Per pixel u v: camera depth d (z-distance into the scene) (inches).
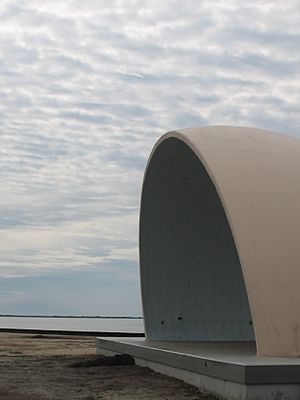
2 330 2201.0
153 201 655.1
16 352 885.2
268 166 476.4
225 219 646.5
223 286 698.8
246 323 712.4
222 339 701.3
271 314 418.6
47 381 504.7
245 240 432.1
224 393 382.0
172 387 442.6
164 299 700.0
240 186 456.8
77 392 437.1
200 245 673.6
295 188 464.1
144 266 697.0
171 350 518.3
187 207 647.8
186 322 703.7
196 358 431.8
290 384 357.7
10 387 470.9
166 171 615.2
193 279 690.2
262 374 355.6
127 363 600.1
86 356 765.9
